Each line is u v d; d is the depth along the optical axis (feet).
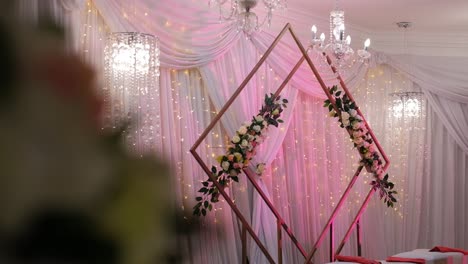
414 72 24.88
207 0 18.37
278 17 20.86
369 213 24.08
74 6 13.29
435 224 25.02
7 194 0.73
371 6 21.33
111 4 15.33
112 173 0.80
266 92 20.20
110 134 0.83
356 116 19.07
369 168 19.88
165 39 17.06
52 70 0.77
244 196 19.20
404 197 24.44
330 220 19.56
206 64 18.38
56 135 0.76
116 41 13.93
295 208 21.03
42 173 0.75
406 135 23.82
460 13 22.24
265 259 19.29
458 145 25.25
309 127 21.88
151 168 0.83
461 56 25.27
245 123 17.17
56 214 0.76
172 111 17.51
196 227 0.89
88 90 0.79
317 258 21.63
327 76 22.09
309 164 21.74
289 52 20.90
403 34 24.94
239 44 19.51
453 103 25.21
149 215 0.82
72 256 0.76
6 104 0.74
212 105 18.94
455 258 18.06
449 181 25.13
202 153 18.37
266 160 19.69
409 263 17.37
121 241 0.80
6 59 0.74
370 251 23.98
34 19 0.78
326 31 22.77
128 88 13.65
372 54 24.20
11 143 0.74
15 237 0.73
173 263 0.85
